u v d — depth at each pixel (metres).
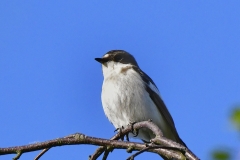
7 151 6.09
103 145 6.30
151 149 5.50
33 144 6.18
